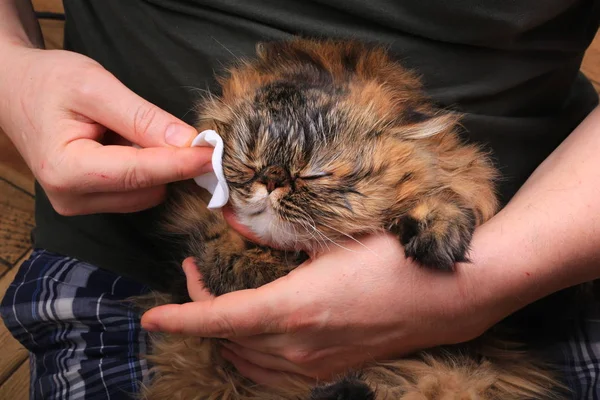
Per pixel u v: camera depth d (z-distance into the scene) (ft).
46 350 2.24
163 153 1.83
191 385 2.18
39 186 2.38
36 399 2.18
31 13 2.40
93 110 1.92
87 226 2.28
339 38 2.03
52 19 3.19
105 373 2.17
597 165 1.96
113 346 2.20
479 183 2.02
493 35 1.97
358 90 1.95
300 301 1.88
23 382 2.57
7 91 2.05
